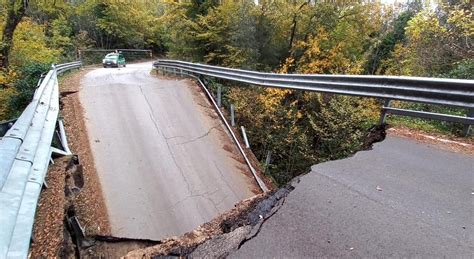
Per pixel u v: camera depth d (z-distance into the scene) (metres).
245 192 8.30
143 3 44.94
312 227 2.84
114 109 10.80
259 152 12.04
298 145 12.19
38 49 19.23
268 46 19.67
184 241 2.88
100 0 36.31
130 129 9.73
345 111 10.99
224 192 8.05
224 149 9.81
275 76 9.27
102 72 19.06
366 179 3.71
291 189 3.57
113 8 36.75
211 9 19.20
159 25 41.53
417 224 2.81
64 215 4.20
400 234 2.68
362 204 3.16
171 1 20.84
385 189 3.45
